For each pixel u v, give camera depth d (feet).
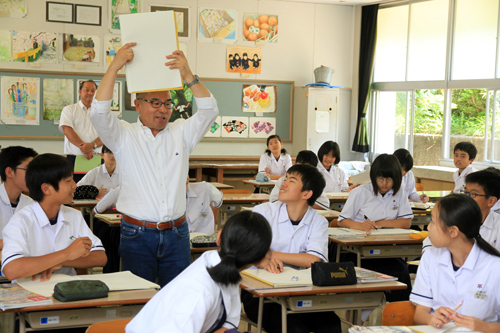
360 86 31.27
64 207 8.22
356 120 31.83
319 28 30.91
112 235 13.83
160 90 8.54
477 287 7.00
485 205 9.54
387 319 7.32
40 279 7.42
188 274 5.29
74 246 7.48
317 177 9.32
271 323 8.68
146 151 8.84
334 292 7.69
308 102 29.45
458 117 27.22
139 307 6.96
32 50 25.98
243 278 8.11
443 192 21.33
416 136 29.40
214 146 29.45
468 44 26.48
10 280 7.82
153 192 8.76
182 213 9.09
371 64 30.83
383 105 31.24
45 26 26.11
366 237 12.25
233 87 29.48
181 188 9.09
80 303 6.49
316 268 7.89
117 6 27.04
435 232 6.97
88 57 26.81
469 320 6.42
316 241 9.34
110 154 16.02
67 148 19.26
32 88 26.04
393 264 12.75
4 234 7.52
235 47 29.37
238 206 17.47
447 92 27.53
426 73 28.60
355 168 30.12
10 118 25.81
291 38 30.45
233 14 29.19
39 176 7.56
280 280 7.92
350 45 31.68
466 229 6.84
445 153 27.89
